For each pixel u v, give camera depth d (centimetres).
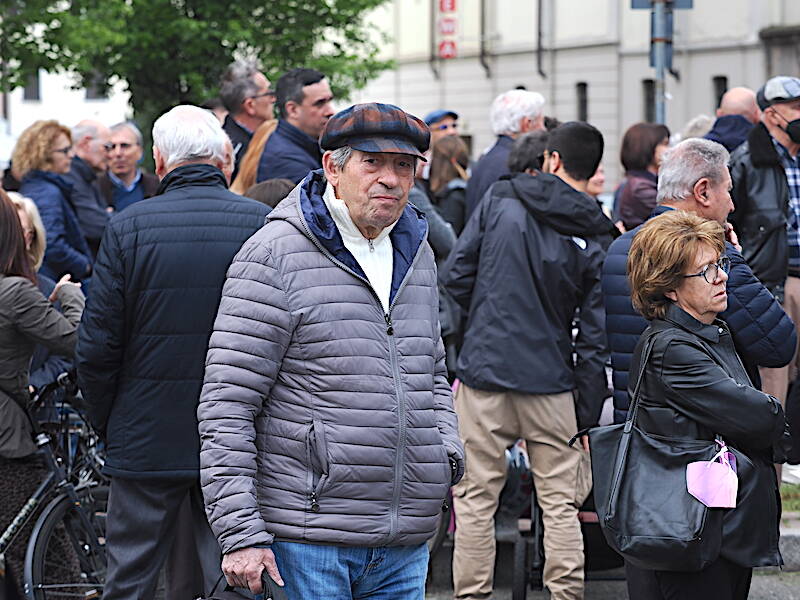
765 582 793
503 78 4656
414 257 467
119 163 1162
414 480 452
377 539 445
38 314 662
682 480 495
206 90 2795
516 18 4591
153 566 586
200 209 581
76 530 704
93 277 579
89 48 2289
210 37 2803
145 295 572
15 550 703
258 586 433
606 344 705
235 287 450
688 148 604
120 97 4606
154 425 575
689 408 500
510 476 796
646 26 4203
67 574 695
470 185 937
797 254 805
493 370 707
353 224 454
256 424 452
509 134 923
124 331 577
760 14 3950
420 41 4981
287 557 445
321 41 3120
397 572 462
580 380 707
